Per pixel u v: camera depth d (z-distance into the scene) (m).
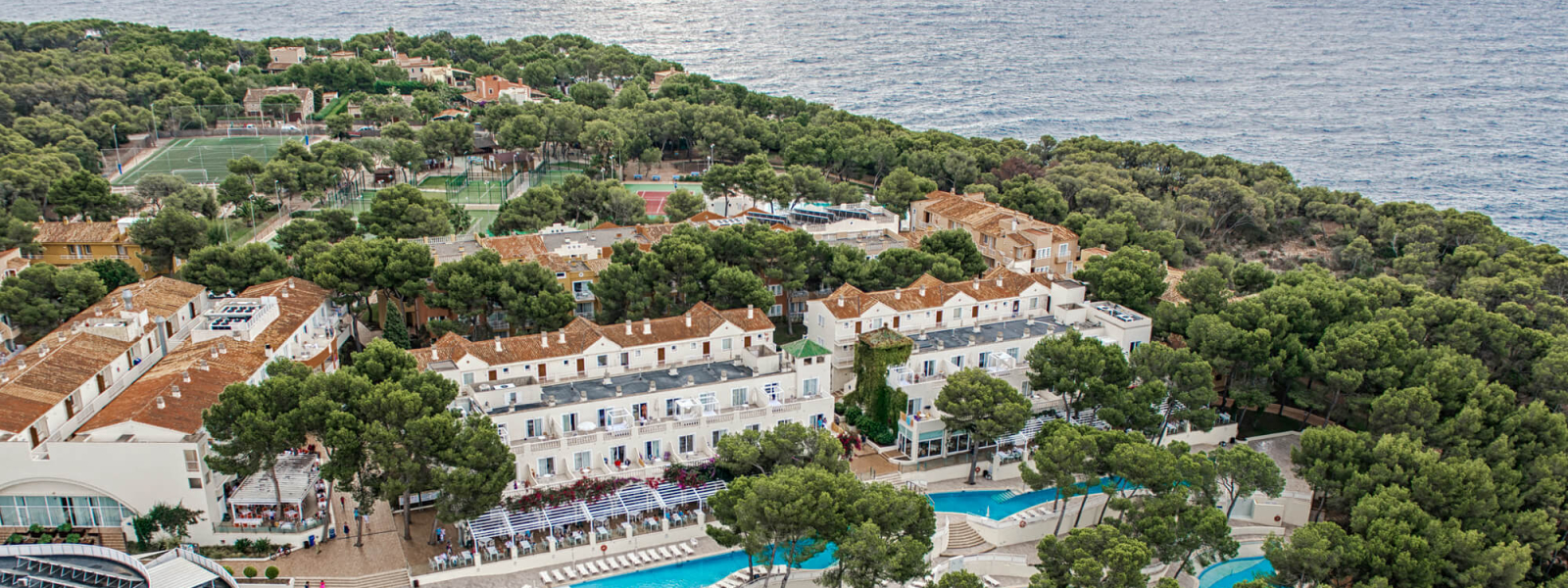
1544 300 166.75
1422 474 107.44
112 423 95.06
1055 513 111.44
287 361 106.56
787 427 103.75
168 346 128.62
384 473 95.31
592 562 100.12
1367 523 101.69
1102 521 100.00
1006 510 115.56
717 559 102.56
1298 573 97.19
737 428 114.88
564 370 118.75
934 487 118.06
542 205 199.75
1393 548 97.25
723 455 104.12
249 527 96.62
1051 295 150.38
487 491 93.81
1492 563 96.62
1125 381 124.94
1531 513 105.12
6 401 98.12
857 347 128.38
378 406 94.69
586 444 107.62
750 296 141.12
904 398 124.50
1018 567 103.12
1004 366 131.88
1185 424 132.50
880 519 91.62
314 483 104.75
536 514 101.00
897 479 117.44
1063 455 103.44
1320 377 134.38
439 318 143.12
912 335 137.62
